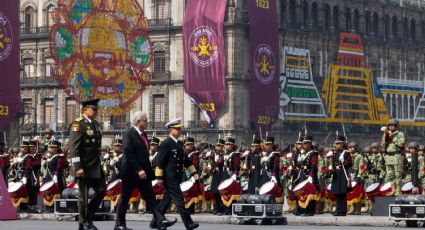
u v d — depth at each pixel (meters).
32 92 171.00
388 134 58.28
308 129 169.88
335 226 51.34
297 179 59.34
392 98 187.38
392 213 50.50
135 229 46.41
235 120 156.88
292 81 163.75
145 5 165.38
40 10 171.75
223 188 58.97
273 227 49.47
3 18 89.56
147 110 164.75
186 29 147.62
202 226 50.06
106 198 61.47
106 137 161.62
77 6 94.75
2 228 47.00
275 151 61.31
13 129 149.88
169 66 163.50
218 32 146.50
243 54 158.88
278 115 151.50
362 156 64.94
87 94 96.00
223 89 147.25
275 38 150.88
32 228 47.06
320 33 177.75
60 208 55.81
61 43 94.19
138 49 99.44
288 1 170.62
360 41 183.50
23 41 172.25
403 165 59.41
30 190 62.94
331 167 57.25
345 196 57.31
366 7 191.88
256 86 148.00
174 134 42.66
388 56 197.62
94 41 95.81
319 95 173.62
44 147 65.19
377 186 59.34
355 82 180.00
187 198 59.03
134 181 41.53
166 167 42.34
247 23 159.12
